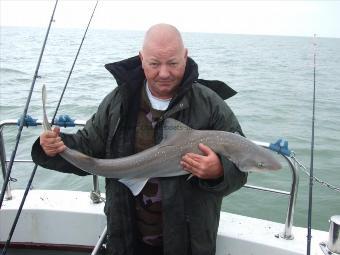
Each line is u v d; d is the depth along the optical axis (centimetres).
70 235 332
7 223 331
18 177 709
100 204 338
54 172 734
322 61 4578
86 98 1628
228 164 218
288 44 12312
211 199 237
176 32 221
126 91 234
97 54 4344
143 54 224
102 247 326
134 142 243
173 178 236
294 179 283
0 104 1443
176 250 234
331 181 746
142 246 256
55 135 235
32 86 288
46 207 330
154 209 246
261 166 232
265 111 1455
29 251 337
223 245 302
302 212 616
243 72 3086
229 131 236
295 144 1008
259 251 294
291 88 2208
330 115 1421
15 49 5172
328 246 286
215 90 254
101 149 255
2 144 318
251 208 623
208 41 12725
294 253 284
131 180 243
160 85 224
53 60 3503
